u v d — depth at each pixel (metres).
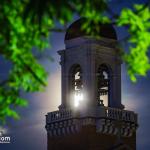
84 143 102.00
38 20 22.14
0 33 23.00
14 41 23.41
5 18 22.77
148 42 23.81
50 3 21.78
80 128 102.44
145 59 24.03
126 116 104.62
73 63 105.44
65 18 22.05
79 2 22.16
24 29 23.17
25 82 24.38
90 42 103.00
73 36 105.50
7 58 23.83
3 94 24.42
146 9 23.75
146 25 23.81
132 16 23.78
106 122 101.88
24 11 22.00
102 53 104.38
